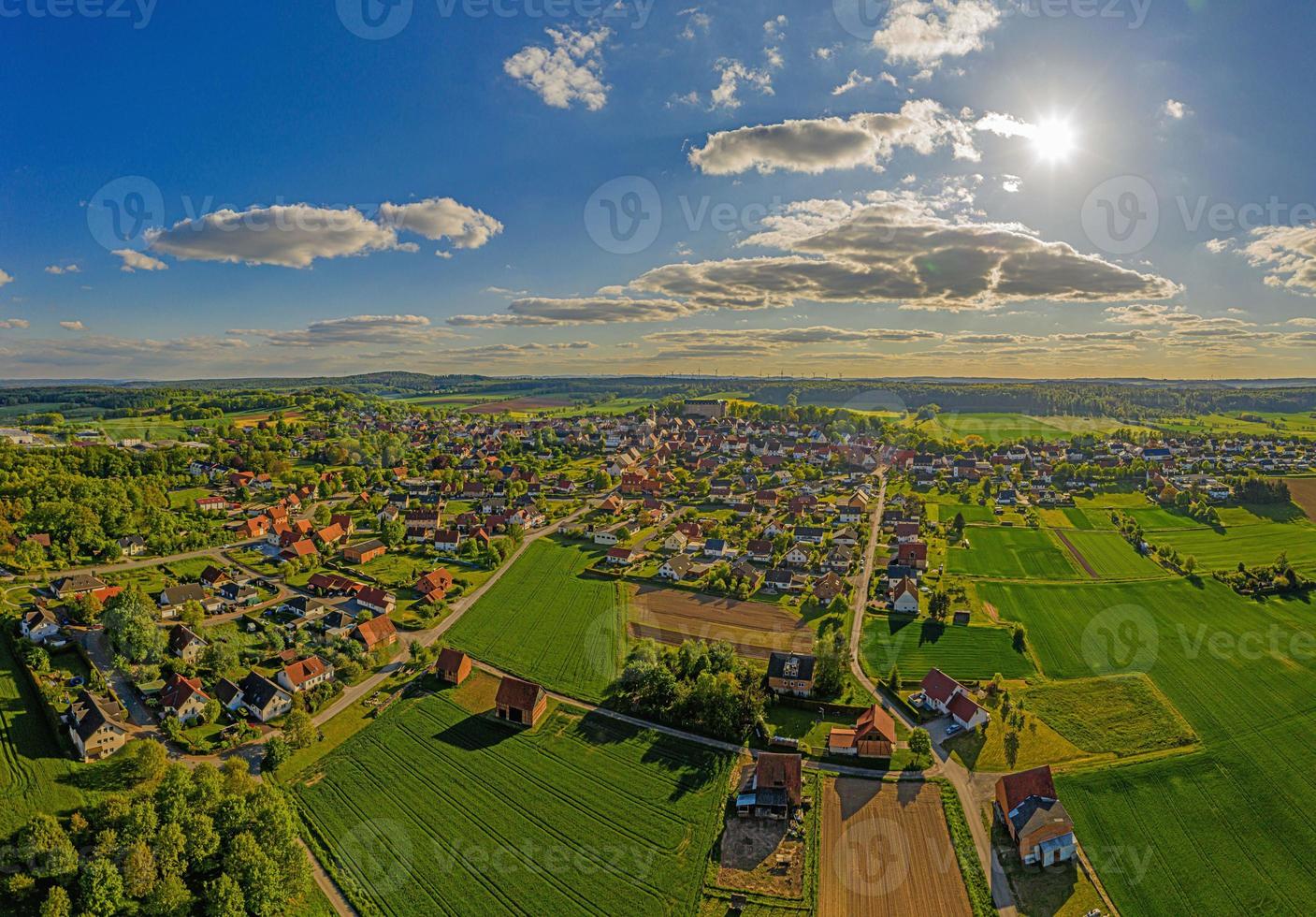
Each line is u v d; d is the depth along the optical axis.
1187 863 71.81
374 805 80.12
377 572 159.38
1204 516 194.00
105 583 138.38
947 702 97.88
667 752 90.38
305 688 104.06
